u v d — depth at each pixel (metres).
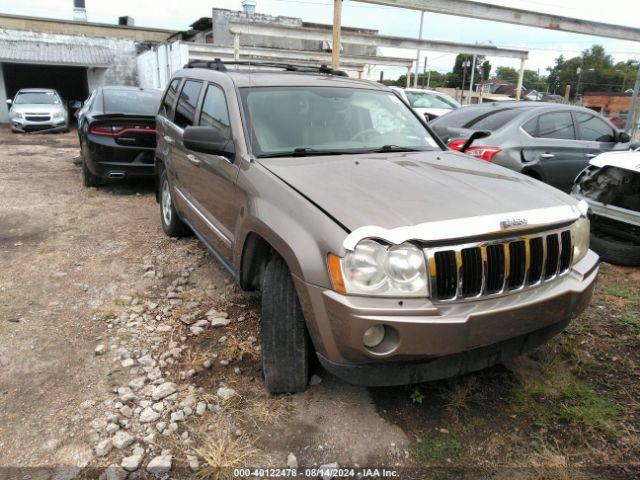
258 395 2.90
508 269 2.50
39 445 2.51
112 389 2.95
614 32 15.74
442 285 2.36
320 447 2.53
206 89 4.26
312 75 4.22
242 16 27.20
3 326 3.64
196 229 4.45
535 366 3.24
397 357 2.35
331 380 3.02
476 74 68.75
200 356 3.28
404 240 2.29
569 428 2.70
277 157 3.28
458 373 2.56
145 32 32.59
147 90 9.08
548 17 14.62
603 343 3.56
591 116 7.32
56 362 3.21
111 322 3.74
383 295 2.29
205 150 3.35
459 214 2.47
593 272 2.91
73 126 23.19
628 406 2.89
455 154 3.81
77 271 4.70
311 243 2.44
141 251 5.24
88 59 26.83
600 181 5.40
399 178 2.93
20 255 5.09
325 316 2.38
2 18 29.39
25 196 7.54
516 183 3.06
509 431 2.66
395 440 2.58
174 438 2.57
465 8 13.22
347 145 3.60
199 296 4.18
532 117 6.66
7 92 27.42
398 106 4.23
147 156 7.52
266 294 2.75
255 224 2.87
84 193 7.88
